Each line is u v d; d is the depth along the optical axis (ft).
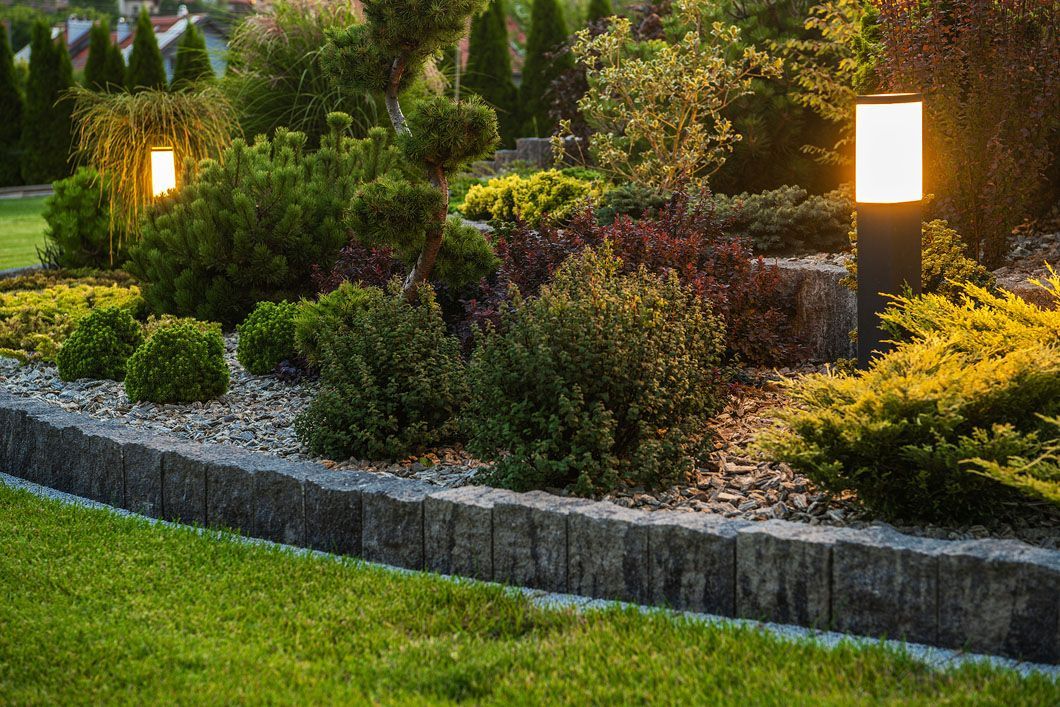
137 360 20.08
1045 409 13.28
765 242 24.98
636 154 34.30
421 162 18.28
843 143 28.71
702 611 11.91
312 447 16.78
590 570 12.45
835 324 20.99
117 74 70.38
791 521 13.30
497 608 11.78
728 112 31.73
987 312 15.24
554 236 21.42
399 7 18.47
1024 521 12.84
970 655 10.52
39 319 25.70
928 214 21.89
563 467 13.93
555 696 9.69
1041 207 24.67
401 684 10.02
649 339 15.56
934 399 12.72
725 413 17.81
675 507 13.96
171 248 26.58
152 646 10.84
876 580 11.04
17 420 18.10
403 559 13.64
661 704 9.45
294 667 10.36
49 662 10.55
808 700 9.30
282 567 13.03
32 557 13.38
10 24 147.33
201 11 143.33
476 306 20.26
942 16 21.88
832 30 27.17
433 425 17.02
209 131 32.96
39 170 71.87
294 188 26.32
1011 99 20.92
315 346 19.62
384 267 23.16
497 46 61.72
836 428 12.96
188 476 15.40
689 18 30.71
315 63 38.09
